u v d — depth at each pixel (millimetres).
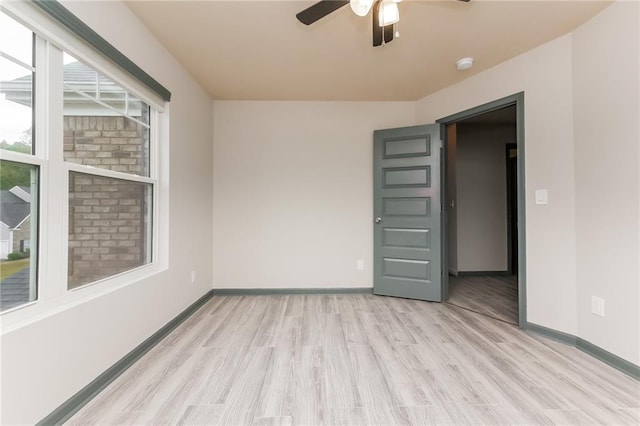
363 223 3561
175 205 2537
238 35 2213
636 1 1738
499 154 4477
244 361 1931
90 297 1602
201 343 2201
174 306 2510
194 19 2023
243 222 3523
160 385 1668
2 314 1192
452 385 1666
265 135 3533
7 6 1189
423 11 1938
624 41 1806
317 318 2717
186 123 2762
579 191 2123
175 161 2541
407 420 1393
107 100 1809
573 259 2170
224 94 3334
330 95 3379
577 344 2131
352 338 2281
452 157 4496
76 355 1476
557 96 2256
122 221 1970
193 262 2920
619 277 1848
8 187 1239
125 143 2002
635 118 1753
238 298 3375
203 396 1569
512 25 2096
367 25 2098
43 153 1368
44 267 1370
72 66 1535
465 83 2953
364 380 1714
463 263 4461
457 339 2268
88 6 1565
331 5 1531
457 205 4465
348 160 3562
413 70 2770
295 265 3545
